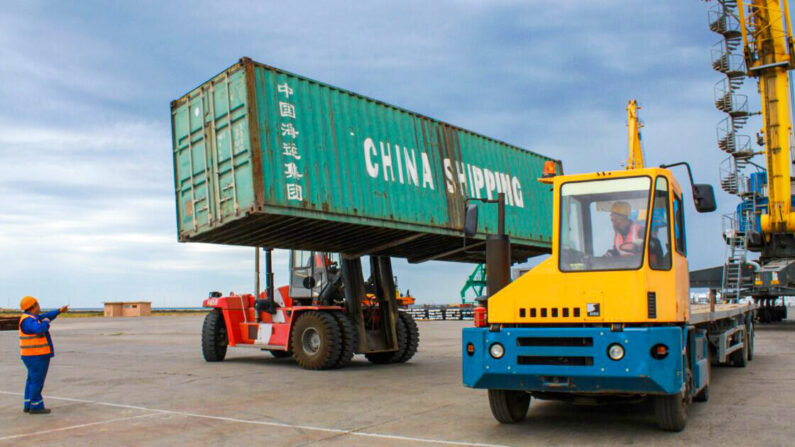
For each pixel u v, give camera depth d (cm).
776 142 2280
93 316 5716
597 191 657
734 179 2578
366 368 1316
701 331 773
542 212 1617
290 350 1356
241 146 1005
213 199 1071
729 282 2262
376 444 614
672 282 616
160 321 4394
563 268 634
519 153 1577
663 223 636
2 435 680
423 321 3928
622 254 621
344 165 1118
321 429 693
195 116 1123
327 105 1120
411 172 1248
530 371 615
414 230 1221
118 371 1284
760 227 2328
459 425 702
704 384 754
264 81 1027
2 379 1180
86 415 795
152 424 733
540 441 618
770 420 695
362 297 1366
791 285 2109
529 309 634
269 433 675
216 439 649
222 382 1102
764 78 2314
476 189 1397
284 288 1484
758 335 1994
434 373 1214
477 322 674
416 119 1298
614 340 586
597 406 812
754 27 2320
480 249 1470
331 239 1252
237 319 1476
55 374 1236
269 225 1089
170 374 1227
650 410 776
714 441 602
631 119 2206
